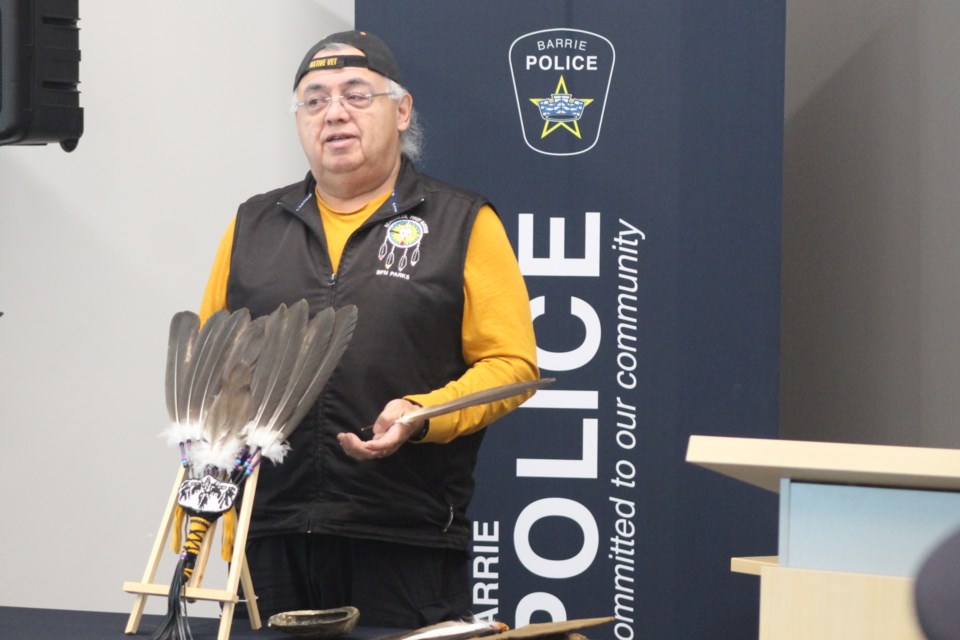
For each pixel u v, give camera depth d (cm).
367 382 631
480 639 452
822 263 1098
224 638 485
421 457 634
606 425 864
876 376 986
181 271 1057
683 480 858
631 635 858
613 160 866
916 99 927
